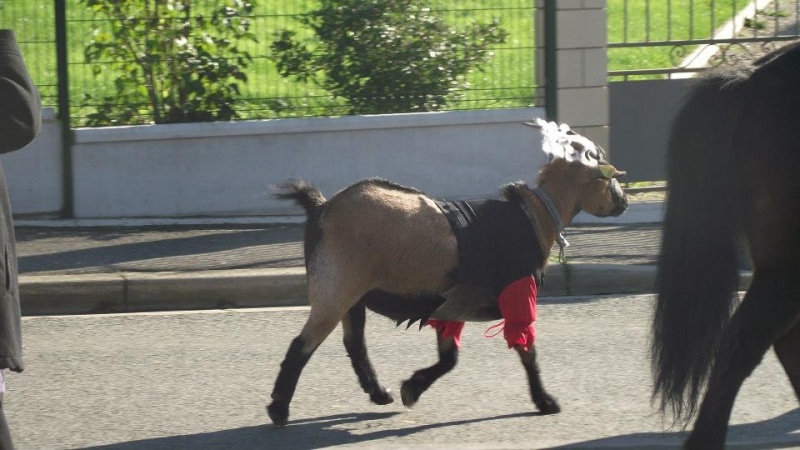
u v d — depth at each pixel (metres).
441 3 15.06
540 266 8.09
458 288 7.75
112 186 14.52
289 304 11.77
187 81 14.77
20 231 13.80
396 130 14.81
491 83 15.20
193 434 7.97
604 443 7.63
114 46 14.62
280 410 7.97
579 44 15.05
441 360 8.27
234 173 14.66
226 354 9.96
